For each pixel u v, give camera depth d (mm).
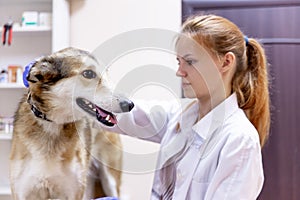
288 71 2422
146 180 2088
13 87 2545
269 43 2430
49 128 1618
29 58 2727
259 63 1285
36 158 1630
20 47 2736
